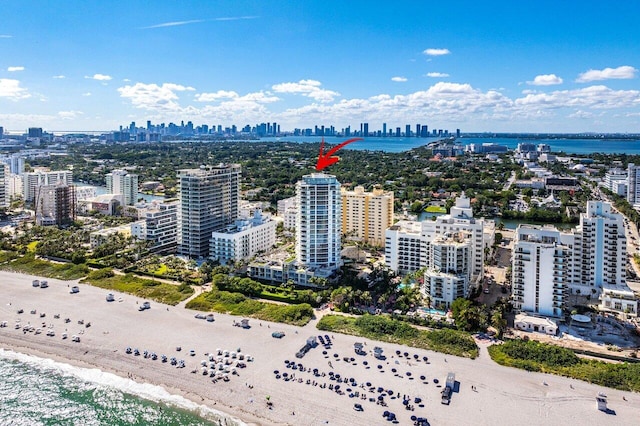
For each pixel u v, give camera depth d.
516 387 185.75
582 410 172.00
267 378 193.38
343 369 199.25
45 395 189.50
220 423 168.62
